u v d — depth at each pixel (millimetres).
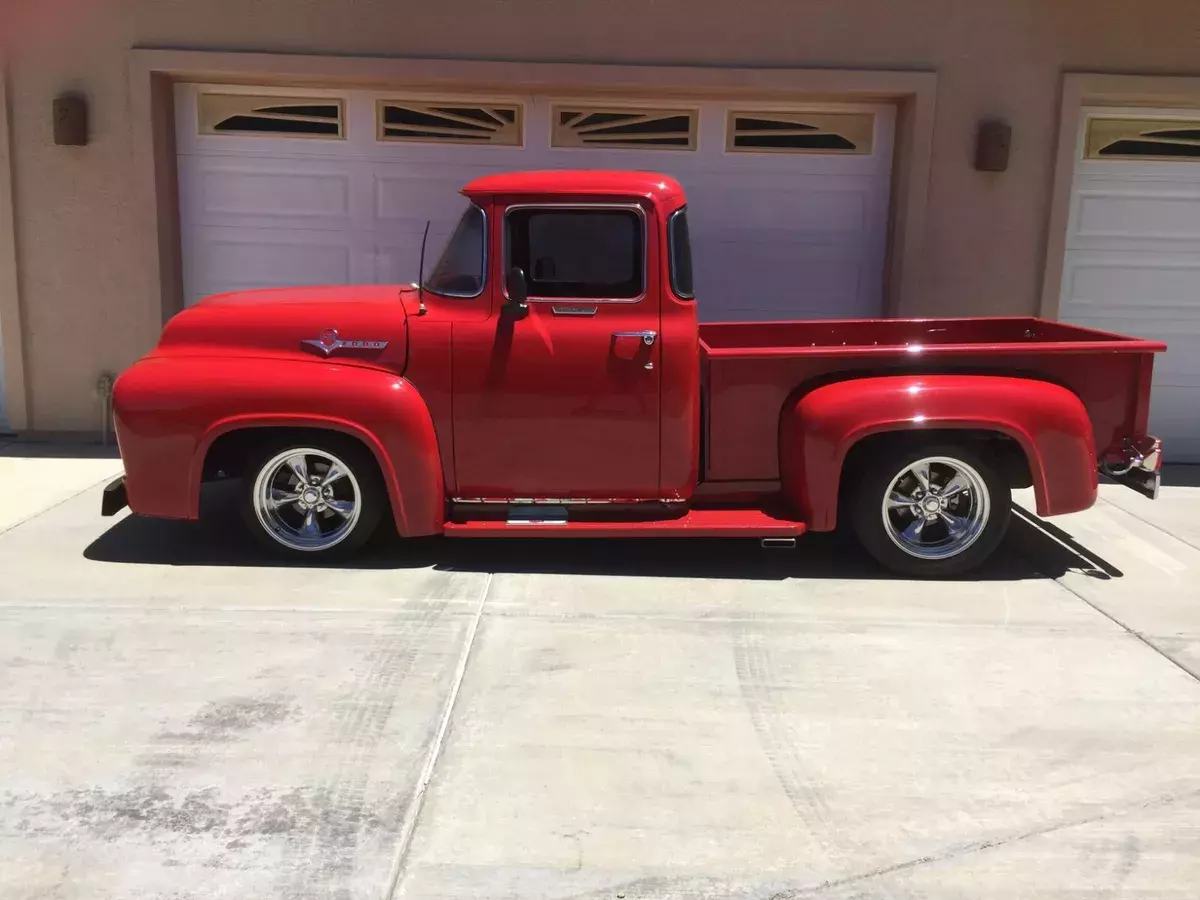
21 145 7609
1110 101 7805
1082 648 4578
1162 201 8008
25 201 7688
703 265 8102
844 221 8078
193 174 7918
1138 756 3682
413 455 5129
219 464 5422
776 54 7559
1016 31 7535
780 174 7992
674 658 4402
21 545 5684
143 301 7816
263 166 7918
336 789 3381
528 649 4453
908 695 4109
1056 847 3154
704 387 5379
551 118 7855
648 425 5207
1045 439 5105
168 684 4078
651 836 3176
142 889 2891
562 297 5133
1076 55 7582
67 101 7426
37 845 3070
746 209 8039
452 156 7902
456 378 5160
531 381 5152
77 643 4430
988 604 5078
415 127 7852
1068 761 3645
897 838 3189
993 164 7590
